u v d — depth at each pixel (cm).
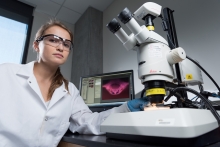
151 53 47
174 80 54
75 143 51
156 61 46
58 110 71
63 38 75
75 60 218
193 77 62
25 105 63
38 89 69
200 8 104
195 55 101
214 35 93
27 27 203
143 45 50
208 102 44
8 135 58
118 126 42
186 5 115
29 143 60
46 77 80
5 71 70
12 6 194
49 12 219
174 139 31
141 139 36
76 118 79
